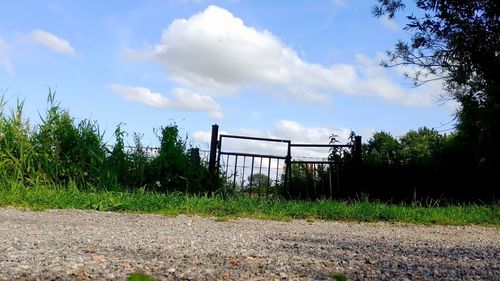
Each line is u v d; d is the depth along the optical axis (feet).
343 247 14.60
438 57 35.24
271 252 13.10
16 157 28.66
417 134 55.52
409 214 24.61
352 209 24.81
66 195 24.35
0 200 22.45
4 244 12.51
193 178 33.06
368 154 40.24
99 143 31.17
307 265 11.51
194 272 10.23
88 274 9.57
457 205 34.24
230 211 23.41
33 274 9.36
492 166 33.78
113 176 30.25
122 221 19.07
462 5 34.14
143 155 32.96
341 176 37.60
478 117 34.83
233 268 10.80
